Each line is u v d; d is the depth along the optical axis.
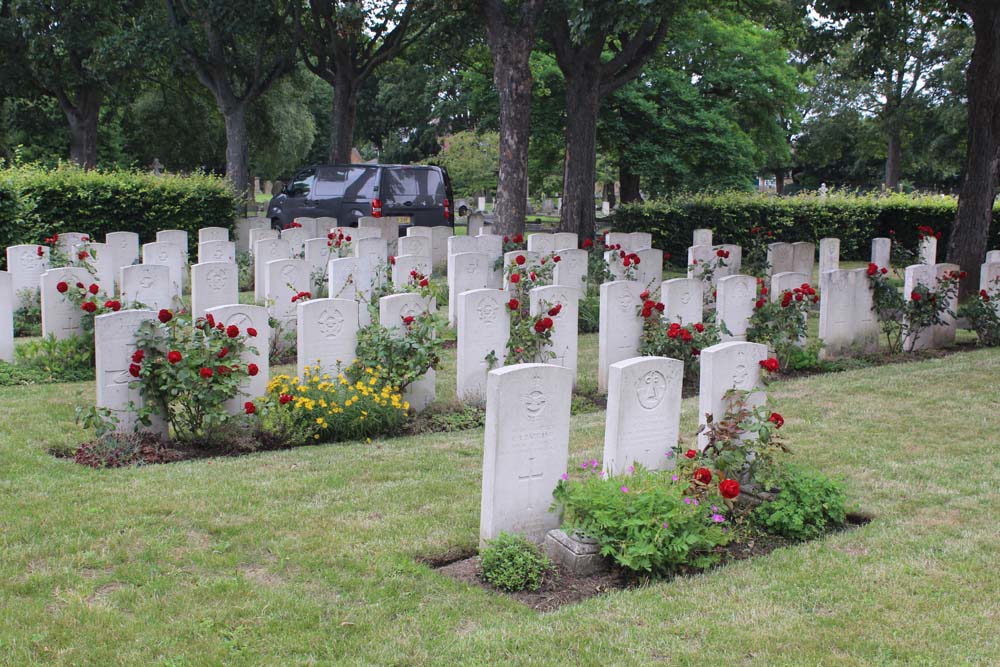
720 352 6.84
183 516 6.27
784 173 73.06
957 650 4.57
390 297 9.73
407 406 9.09
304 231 19.41
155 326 7.95
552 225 40.88
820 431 8.92
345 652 4.52
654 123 31.05
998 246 27.09
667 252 25.48
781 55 32.88
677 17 25.00
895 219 27.52
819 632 4.75
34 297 13.91
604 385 10.86
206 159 43.12
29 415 8.82
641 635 4.72
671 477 6.08
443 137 56.53
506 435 5.79
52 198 19.31
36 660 4.36
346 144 29.08
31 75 30.61
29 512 6.22
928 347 13.87
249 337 8.88
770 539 6.21
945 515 6.55
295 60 29.28
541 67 29.83
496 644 4.61
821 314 12.46
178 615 4.84
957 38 46.41
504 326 10.09
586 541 5.65
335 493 6.91
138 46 26.31
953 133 47.00
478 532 6.18
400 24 27.83
